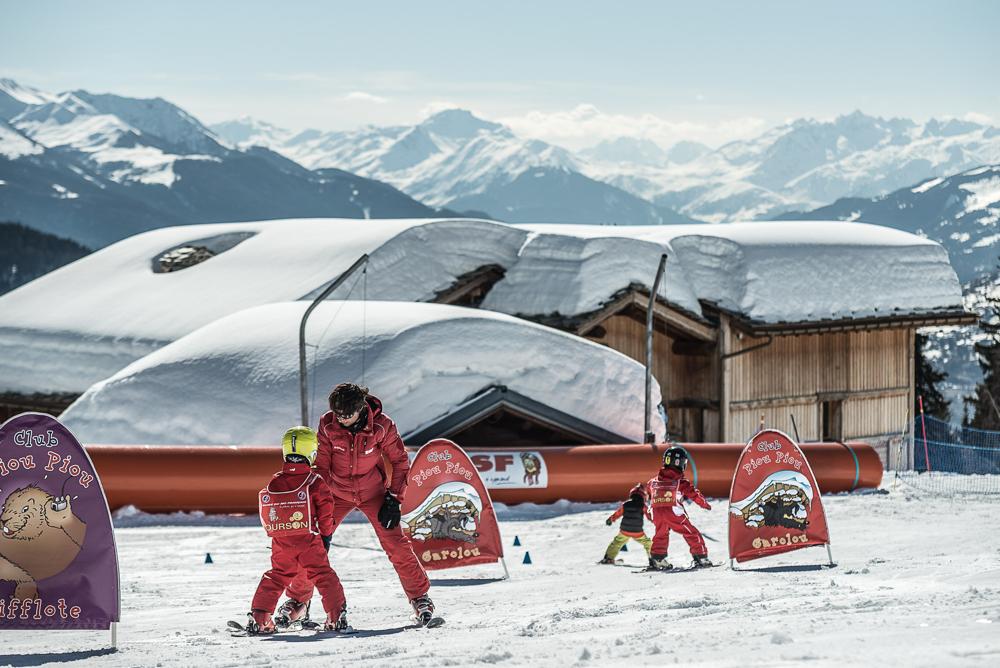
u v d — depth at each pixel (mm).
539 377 31453
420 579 9500
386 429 9367
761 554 14727
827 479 26375
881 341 50562
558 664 6266
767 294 46031
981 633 6195
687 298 45312
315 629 9461
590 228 53188
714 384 46094
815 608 8656
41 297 51562
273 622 9383
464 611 10883
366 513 9516
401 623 9953
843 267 48406
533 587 13180
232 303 42812
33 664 7578
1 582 8766
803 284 47062
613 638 7504
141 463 23000
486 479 25266
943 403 82875
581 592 12383
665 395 46812
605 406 32156
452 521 14562
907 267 50188
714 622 8156
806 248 48281
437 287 43500
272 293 42312
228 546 18781
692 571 14531
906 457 51125
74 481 8883
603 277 43750
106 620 8742
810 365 48344
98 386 30297
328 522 9305
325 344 30422
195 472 23094
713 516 21578
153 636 9367
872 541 16453
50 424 8875
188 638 9023
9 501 8812
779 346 47375
